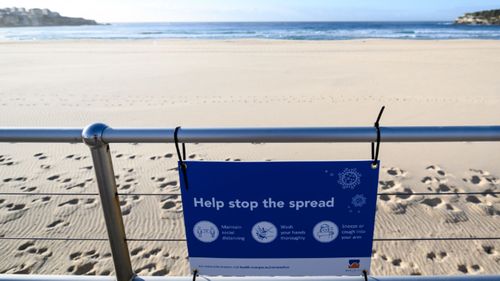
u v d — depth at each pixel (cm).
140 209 472
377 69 1620
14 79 1505
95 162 146
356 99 1056
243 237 161
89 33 8250
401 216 437
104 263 375
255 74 1529
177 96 1145
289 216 154
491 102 998
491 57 2038
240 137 136
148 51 2659
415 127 134
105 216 159
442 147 661
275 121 866
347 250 161
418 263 359
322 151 662
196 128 138
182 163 147
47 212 467
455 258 364
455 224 419
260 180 148
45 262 377
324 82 1329
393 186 519
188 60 2073
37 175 587
